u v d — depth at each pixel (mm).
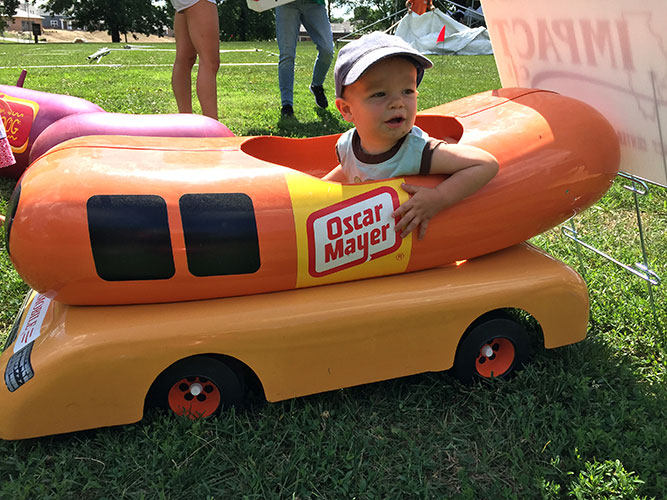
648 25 1903
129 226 1760
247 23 52656
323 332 1932
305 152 2609
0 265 2908
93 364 1782
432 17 19703
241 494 1730
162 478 1738
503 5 2621
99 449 1883
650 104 2043
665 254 3201
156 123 3240
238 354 1886
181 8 3963
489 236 2094
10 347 1952
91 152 1923
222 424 1949
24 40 76938
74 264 1762
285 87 6129
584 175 2135
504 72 2916
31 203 1768
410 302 2000
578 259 3119
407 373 2080
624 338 2467
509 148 2094
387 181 1988
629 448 1826
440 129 2492
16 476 1816
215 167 1925
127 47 23281
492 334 2160
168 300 1906
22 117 3926
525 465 1785
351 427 1971
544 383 2143
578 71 2348
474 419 2012
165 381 1935
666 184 2129
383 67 1920
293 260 1896
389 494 1720
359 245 1949
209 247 1813
